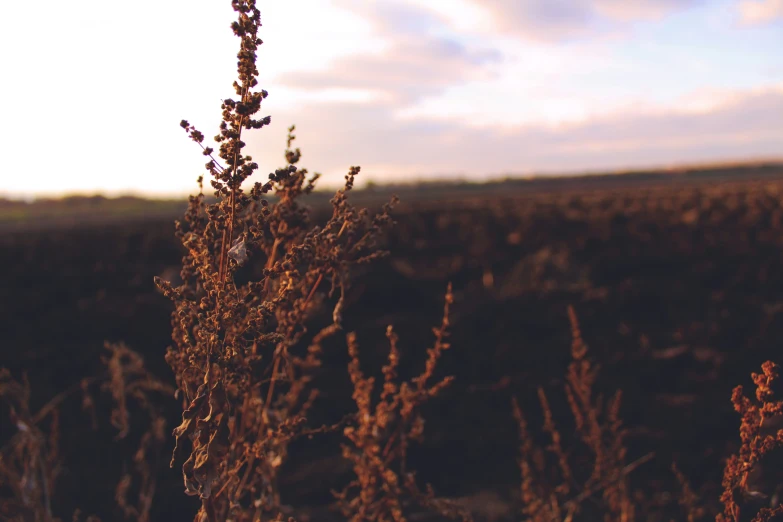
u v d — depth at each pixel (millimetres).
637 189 31719
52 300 8109
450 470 4250
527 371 5543
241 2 1215
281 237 1673
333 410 4793
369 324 6605
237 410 1793
